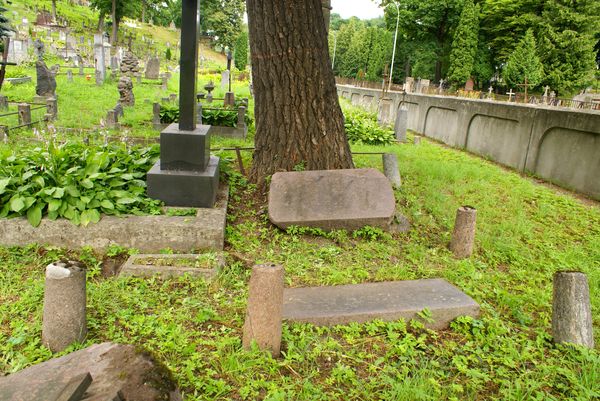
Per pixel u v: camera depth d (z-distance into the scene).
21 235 4.98
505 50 35.88
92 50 43.69
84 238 5.09
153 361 2.38
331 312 4.02
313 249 5.60
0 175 5.27
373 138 14.13
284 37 6.84
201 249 5.29
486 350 3.76
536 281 5.40
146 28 68.81
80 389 1.97
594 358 3.62
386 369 3.37
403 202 7.58
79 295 3.30
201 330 3.71
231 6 67.50
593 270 5.80
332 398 3.04
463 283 5.02
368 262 5.39
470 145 14.30
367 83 34.62
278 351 3.46
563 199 8.70
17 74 21.97
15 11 49.69
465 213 5.80
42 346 3.27
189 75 5.79
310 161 7.11
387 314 4.07
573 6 32.16
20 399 2.07
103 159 5.72
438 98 16.91
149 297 4.13
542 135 10.78
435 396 3.10
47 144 6.06
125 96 16.81
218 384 3.01
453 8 38.00
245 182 7.26
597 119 9.06
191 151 5.80
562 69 31.56
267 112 7.14
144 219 5.25
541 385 3.37
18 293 4.04
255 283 3.32
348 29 67.25
